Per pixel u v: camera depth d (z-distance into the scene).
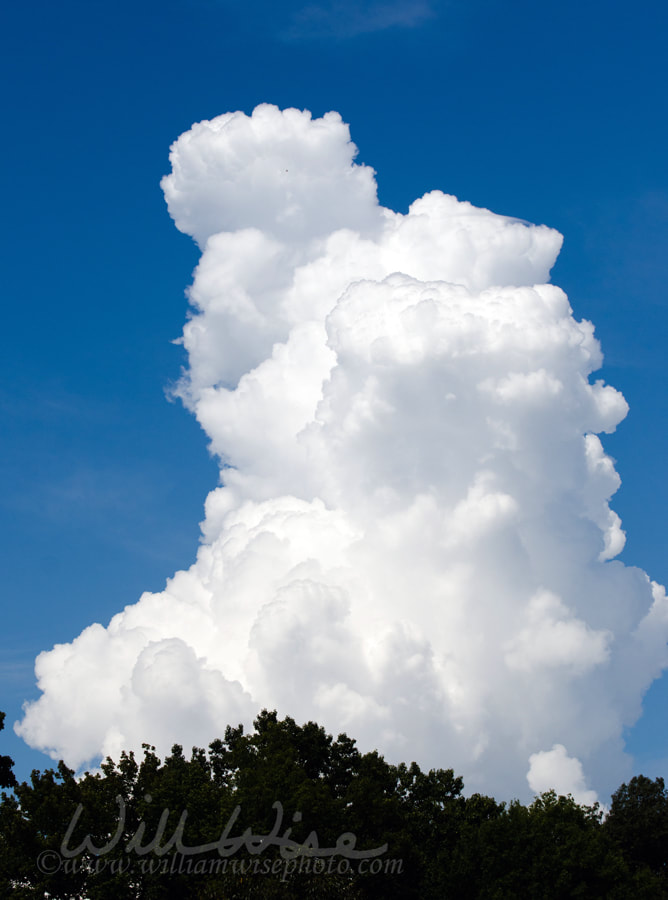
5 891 46.72
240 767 57.97
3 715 52.31
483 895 48.56
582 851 49.41
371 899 50.22
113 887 45.69
